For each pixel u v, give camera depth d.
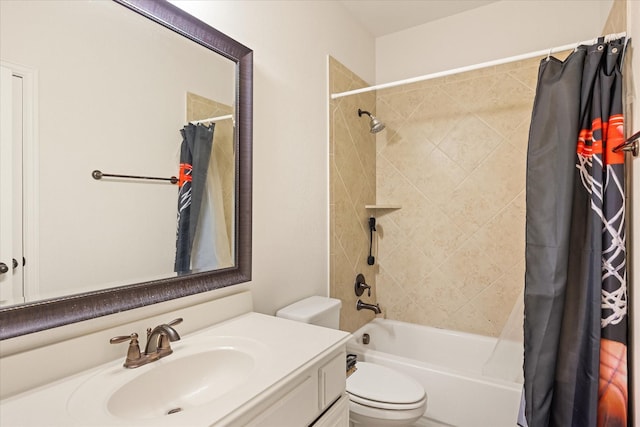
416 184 2.44
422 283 2.42
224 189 1.29
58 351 0.81
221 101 1.28
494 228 2.18
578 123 1.28
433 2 2.18
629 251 1.28
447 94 2.33
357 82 2.32
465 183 2.27
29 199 0.79
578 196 1.30
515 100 2.11
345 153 2.17
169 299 1.06
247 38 1.42
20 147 0.78
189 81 1.16
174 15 1.10
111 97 0.94
